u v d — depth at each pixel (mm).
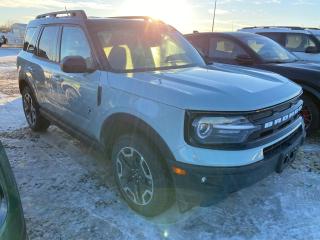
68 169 4180
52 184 3803
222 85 2889
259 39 6301
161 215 3215
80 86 3713
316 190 3686
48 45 4688
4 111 7102
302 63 5695
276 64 5527
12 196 1911
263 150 2727
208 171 2555
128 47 3699
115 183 3770
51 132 5594
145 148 2912
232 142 2578
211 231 2994
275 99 2865
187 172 2615
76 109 3898
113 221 3125
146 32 3980
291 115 3102
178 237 2914
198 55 4195
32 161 4418
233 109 2561
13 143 5086
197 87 2834
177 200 2793
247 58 5777
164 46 3957
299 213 3260
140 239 2887
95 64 3512
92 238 2896
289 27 9188
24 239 1886
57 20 4516
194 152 2580
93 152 4707
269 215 3227
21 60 5492
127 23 3969
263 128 2711
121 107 3092
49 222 3109
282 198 3516
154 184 2908
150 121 2820
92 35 3688
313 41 8258
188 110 2582
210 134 2555
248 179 2639
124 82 3119
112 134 3432
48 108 4746
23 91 5617
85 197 3531
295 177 3969
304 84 5086
